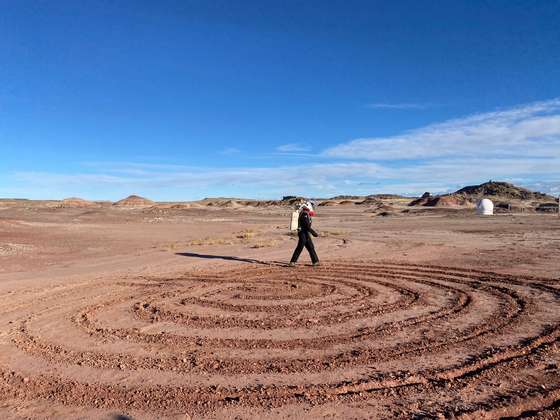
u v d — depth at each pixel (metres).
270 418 4.53
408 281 11.80
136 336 7.41
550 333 6.95
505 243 20.67
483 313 8.34
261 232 31.25
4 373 5.91
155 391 5.24
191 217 57.41
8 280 12.80
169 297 10.34
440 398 4.84
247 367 5.91
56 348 6.86
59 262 16.64
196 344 6.93
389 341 6.82
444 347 6.48
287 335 7.27
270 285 11.48
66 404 4.99
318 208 95.69
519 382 5.17
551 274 12.14
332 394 5.03
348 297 9.95
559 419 4.39
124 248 21.06
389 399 4.86
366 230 31.39
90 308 9.41
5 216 50.78
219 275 13.24
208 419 4.55
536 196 139.00
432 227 33.81
